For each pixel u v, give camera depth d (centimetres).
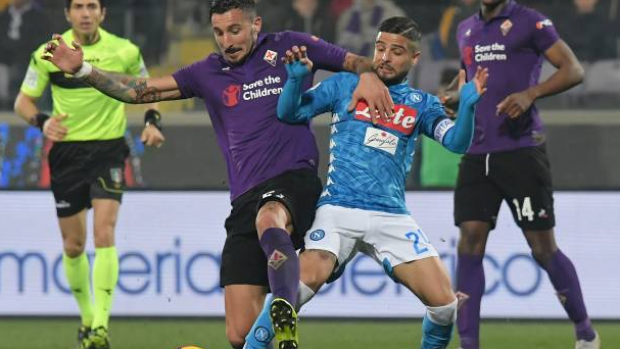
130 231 3369
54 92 2870
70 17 2847
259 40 2091
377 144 2045
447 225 3300
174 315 3356
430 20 4222
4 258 3394
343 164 2056
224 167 3888
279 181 2028
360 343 2980
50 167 2906
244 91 2069
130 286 3372
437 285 2033
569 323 3278
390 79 2061
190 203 3362
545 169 2612
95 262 2805
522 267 3272
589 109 4016
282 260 1862
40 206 3388
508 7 2608
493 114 2595
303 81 1986
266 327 1903
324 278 1991
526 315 3272
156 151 3909
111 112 2875
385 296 3312
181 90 2112
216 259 3353
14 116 4028
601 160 3834
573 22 4225
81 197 2900
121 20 4325
